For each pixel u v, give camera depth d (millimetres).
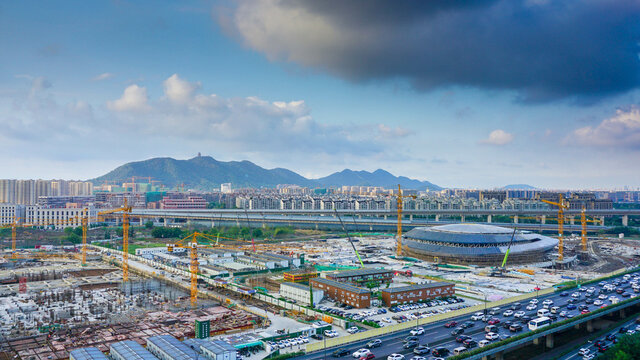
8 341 165125
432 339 154750
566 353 155375
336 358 138875
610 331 178500
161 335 159625
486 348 137375
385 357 139125
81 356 134625
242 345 150500
